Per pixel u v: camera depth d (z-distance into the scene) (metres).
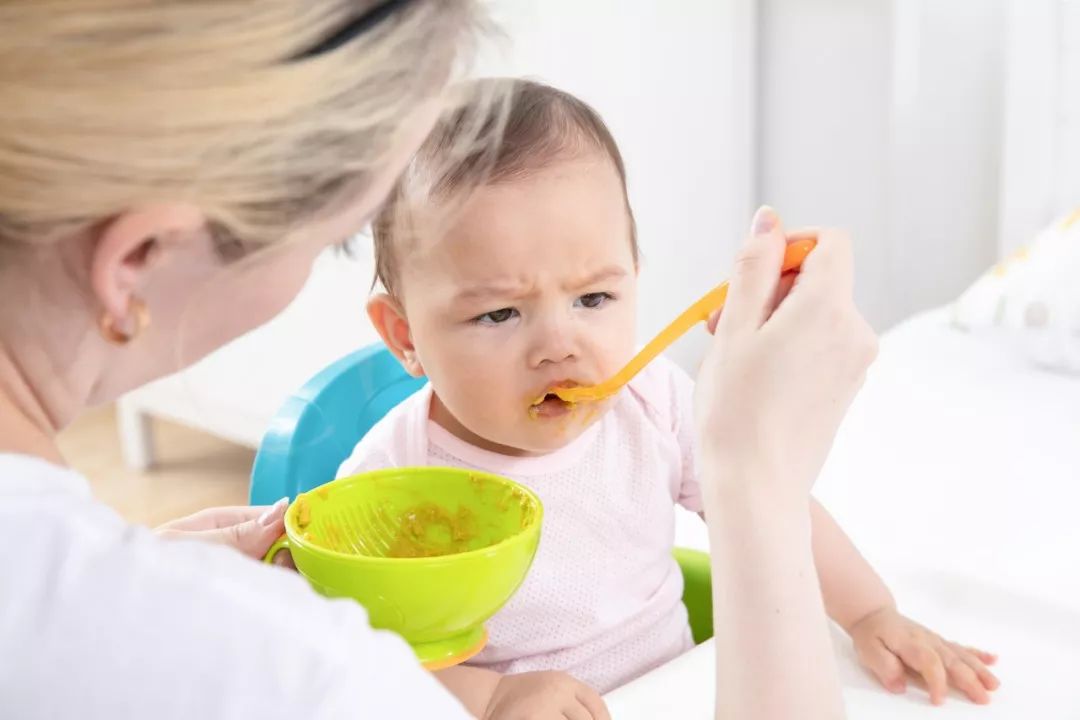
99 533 0.39
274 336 2.11
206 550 0.40
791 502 0.58
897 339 1.65
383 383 1.08
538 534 0.62
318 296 1.97
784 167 2.44
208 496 2.42
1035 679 0.76
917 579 0.90
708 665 0.77
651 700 0.73
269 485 0.98
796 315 0.59
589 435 0.91
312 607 0.39
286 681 0.37
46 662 0.36
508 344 0.79
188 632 0.37
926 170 2.22
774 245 0.63
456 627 0.60
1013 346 1.57
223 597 0.38
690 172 2.29
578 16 1.94
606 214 0.78
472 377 0.80
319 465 1.01
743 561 0.57
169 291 0.45
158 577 0.38
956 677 0.75
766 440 0.58
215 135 0.40
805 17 2.32
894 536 0.98
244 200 0.42
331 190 0.45
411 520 0.70
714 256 2.40
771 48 2.39
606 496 0.90
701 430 0.60
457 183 0.76
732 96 2.37
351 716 0.37
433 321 0.80
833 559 0.83
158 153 0.39
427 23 0.46
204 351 0.49
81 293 0.43
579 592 0.88
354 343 1.91
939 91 2.17
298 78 0.41
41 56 0.37
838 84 2.31
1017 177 2.03
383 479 0.70
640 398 0.93
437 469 0.70
